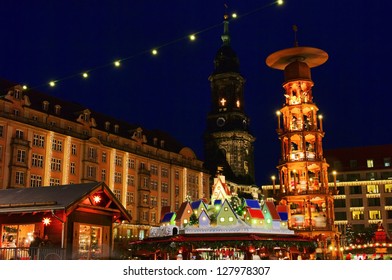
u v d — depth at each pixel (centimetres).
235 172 10862
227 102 11275
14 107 6531
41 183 6606
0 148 6106
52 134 6869
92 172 7444
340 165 9219
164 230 2708
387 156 9044
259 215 2605
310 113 4638
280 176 4572
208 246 2455
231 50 11688
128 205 8094
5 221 2550
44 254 2180
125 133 8712
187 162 9938
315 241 2794
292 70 4694
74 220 2486
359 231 8006
